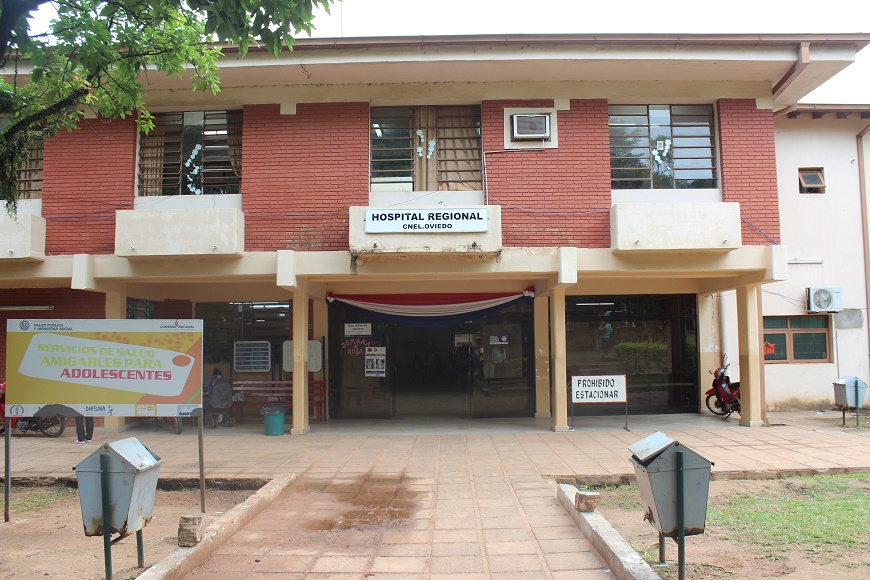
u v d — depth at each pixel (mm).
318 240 11008
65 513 6855
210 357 13578
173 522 6453
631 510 6688
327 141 11195
